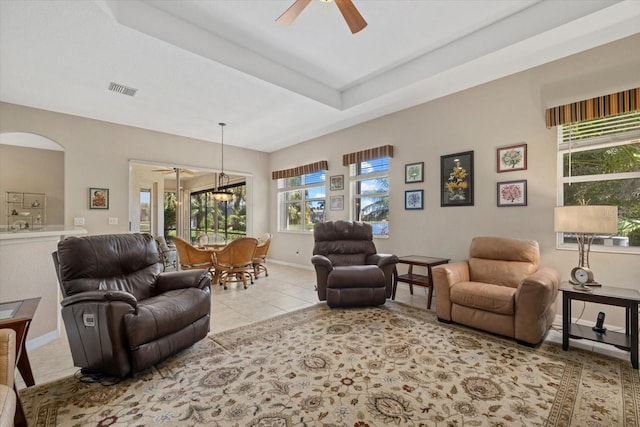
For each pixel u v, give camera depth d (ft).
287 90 12.49
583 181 10.01
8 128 13.52
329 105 14.30
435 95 13.28
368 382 6.41
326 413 5.42
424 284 11.77
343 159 17.90
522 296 8.14
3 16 7.70
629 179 9.30
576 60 9.86
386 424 5.14
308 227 21.33
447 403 5.69
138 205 18.38
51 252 8.86
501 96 11.59
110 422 5.21
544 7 8.64
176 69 10.65
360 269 11.56
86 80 11.44
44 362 7.39
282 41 10.58
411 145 14.61
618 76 9.08
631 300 7.05
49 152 20.12
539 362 7.25
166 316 7.08
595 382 6.38
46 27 8.21
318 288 12.01
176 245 15.75
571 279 8.82
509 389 6.13
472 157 12.42
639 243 9.12
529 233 10.91
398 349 7.95
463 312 9.34
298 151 21.59
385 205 16.46
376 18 9.30
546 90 10.50
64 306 6.78
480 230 12.23
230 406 5.64
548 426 5.04
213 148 21.04
